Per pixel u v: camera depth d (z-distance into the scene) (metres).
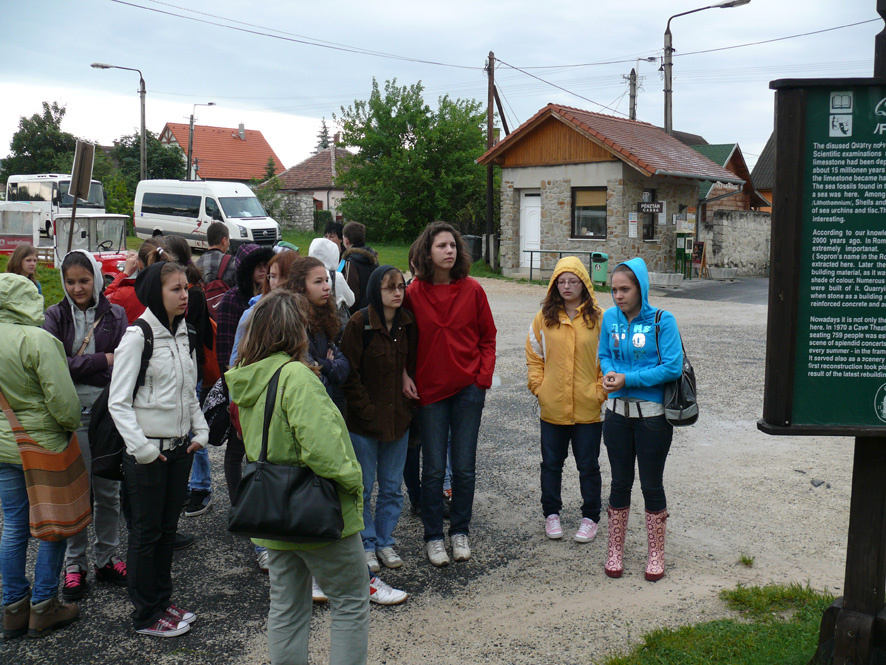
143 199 27.86
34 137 41.41
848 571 2.85
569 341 4.45
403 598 3.82
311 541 2.64
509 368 9.52
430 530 4.35
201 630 3.55
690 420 3.81
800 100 2.63
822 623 2.92
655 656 3.11
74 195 7.25
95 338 4.05
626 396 3.96
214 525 4.86
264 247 4.45
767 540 4.47
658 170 17.94
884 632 2.78
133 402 3.37
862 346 2.71
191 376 3.57
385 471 4.24
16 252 5.20
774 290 2.72
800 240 2.70
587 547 4.49
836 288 2.70
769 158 42.44
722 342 11.20
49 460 3.40
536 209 21.14
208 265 5.78
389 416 4.09
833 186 2.66
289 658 2.87
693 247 21.81
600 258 18.64
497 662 3.23
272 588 2.89
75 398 3.47
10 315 3.41
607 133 19.33
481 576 4.13
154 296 3.42
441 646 3.38
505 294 17.67
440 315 4.23
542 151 20.44
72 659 3.29
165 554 3.57
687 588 3.86
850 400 2.74
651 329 3.88
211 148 58.28
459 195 32.06
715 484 5.44
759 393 8.11
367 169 32.06
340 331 4.15
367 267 5.49
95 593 3.95
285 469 2.68
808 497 5.14
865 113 2.62
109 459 3.40
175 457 3.47
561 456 4.61
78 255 3.96
